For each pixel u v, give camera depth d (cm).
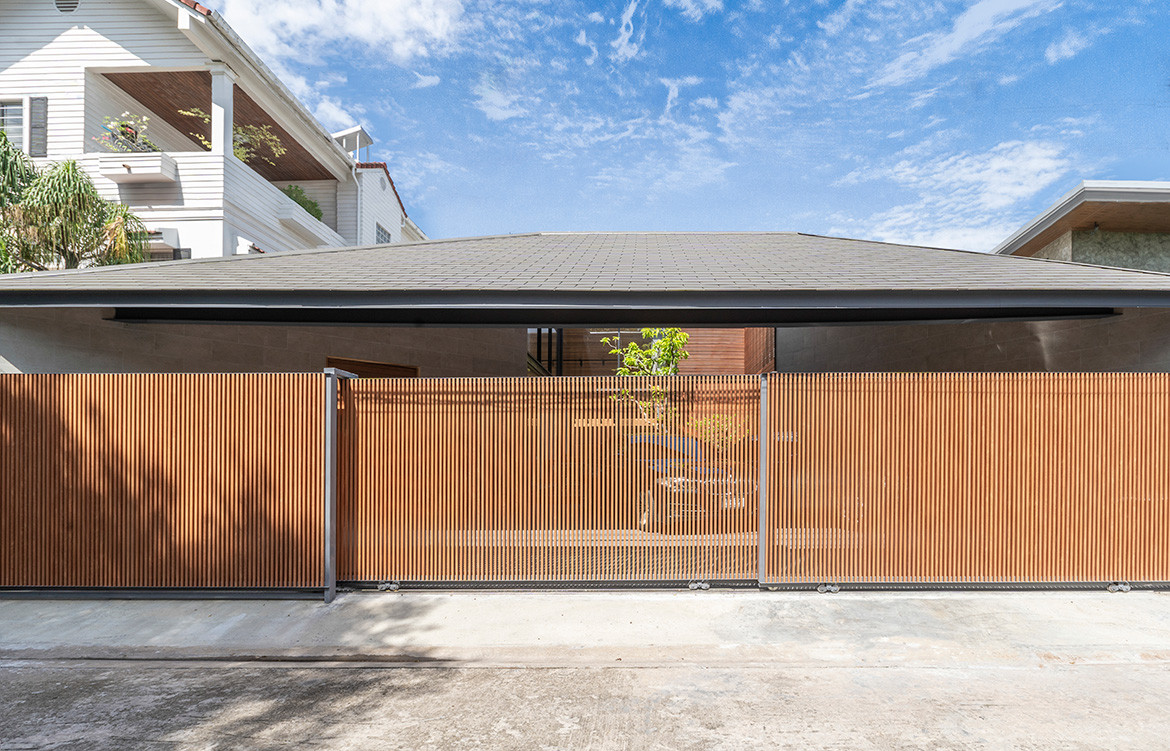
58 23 1212
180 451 566
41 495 565
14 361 680
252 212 1262
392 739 341
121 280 659
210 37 1162
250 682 413
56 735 347
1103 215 964
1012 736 338
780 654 445
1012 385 561
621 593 563
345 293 632
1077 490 561
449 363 1107
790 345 1446
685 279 678
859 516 565
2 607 546
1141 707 370
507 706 377
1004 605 530
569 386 571
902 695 386
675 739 338
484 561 573
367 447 575
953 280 654
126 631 495
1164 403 559
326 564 559
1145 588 559
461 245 1011
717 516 572
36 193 928
